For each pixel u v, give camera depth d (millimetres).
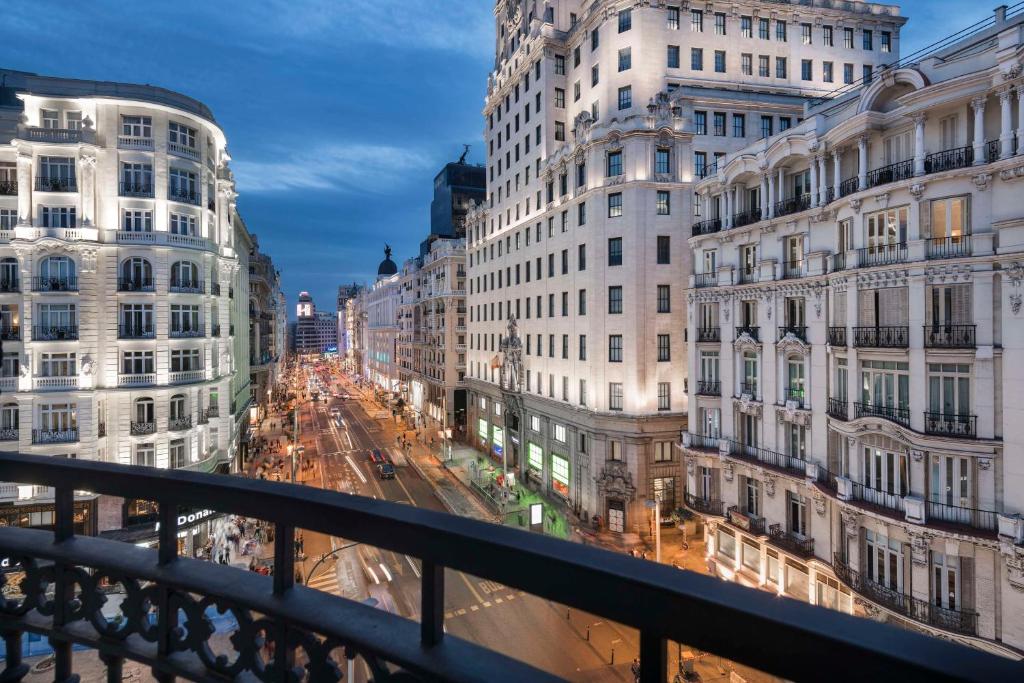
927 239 20219
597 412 39750
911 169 21141
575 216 42594
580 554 1974
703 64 42312
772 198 27766
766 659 1537
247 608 2742
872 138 22781
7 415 32188
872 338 22078
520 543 2074
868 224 22672
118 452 33625
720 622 1620
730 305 30344
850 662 1405
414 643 2354
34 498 31984
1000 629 18516
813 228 25516
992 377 18844
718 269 30969
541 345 48594
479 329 65062
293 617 2596
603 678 24297
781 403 27031
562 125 48438
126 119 34625
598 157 40188
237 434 52062
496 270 59375
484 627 28688
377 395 125188
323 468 62031
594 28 44312
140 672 8555
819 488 24031
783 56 44219
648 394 38531
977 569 18984
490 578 2107
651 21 41031
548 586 1972
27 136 32062
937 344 19797
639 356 38375
